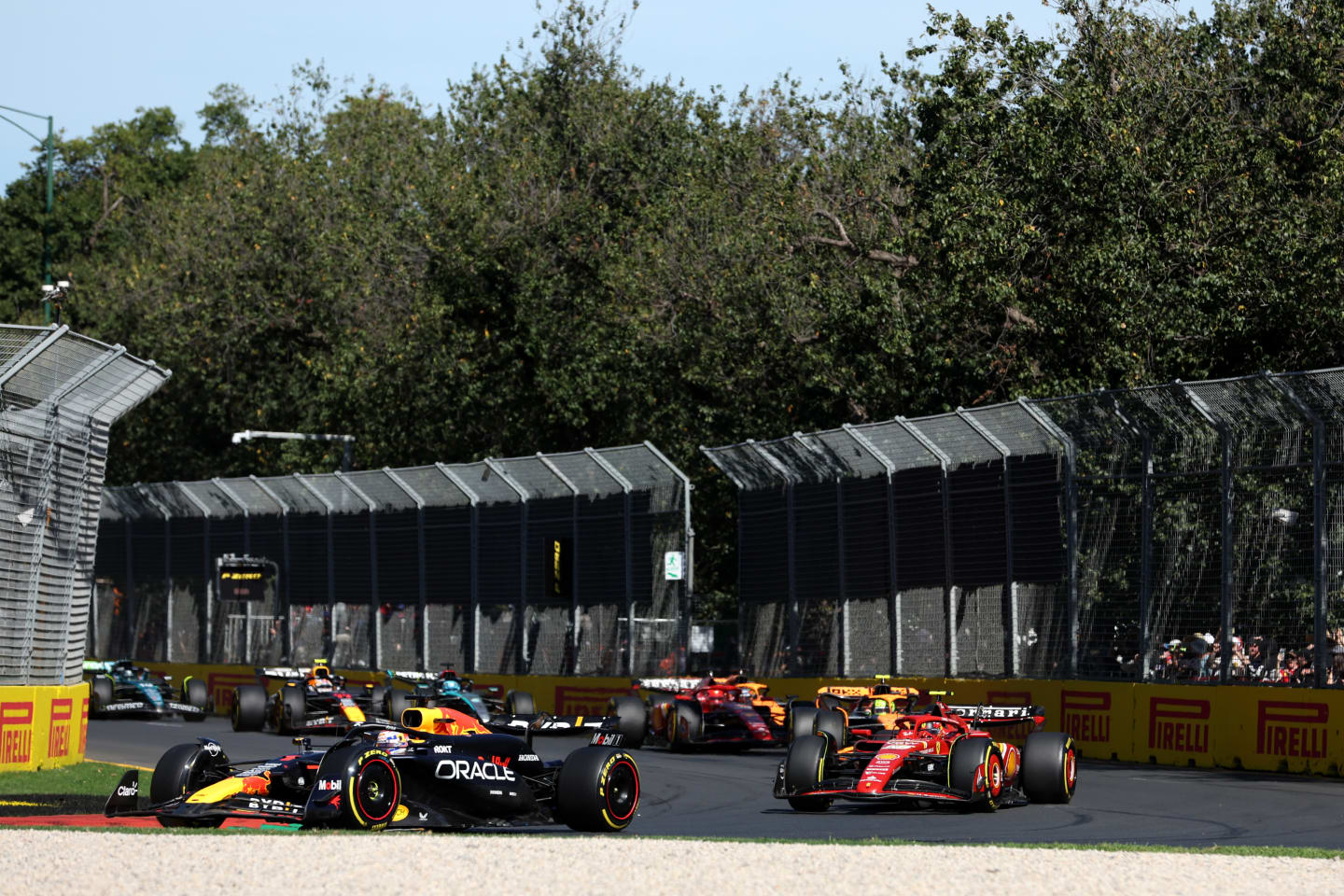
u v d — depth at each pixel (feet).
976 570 184.85
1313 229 202.28
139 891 64.90
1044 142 221.46
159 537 314.14
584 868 71.97
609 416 342.85
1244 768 149.89
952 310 231.71
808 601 211.00
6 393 153.48
